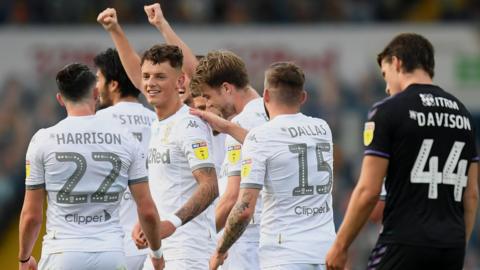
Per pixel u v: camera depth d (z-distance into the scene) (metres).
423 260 13.82
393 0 47.78
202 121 16.19
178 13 46.50
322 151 15.38
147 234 15.27
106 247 14.83
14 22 46.22
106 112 18.05
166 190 16.12
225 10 46.78
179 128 16.05
